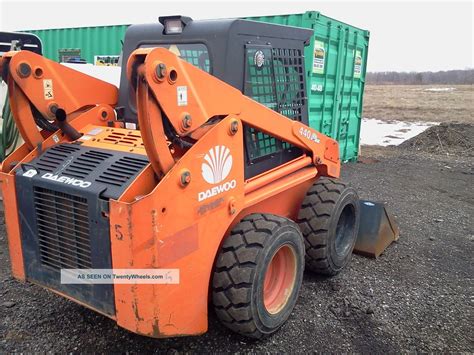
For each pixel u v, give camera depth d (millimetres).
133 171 2367
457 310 3377
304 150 3494
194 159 2334
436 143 11508
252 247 2650
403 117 19016
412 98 29844
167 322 2348
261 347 2840
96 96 3189
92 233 2344
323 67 6734
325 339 2955
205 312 2596
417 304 3434
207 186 2438
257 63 2951
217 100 2486
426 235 4918
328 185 3682
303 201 3625
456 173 8352
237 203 2688
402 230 5043
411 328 3123
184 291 2414
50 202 2537
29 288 3475
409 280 3822
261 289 2691
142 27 3209
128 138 2736
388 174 8109
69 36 9906
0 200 5129
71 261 2529
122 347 2799
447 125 12492
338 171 3977
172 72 2186
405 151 10938
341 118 7840
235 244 2676
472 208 6082
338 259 3740
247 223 2773
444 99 28812
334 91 7266
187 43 2924
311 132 3477
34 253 2697
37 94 2803
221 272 2658
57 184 2445
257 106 2830
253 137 2959
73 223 2447
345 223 3941
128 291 2258
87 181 2395
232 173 2615
